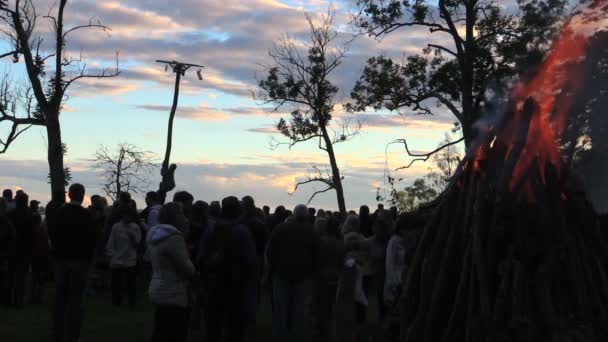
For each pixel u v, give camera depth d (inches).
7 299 532.1
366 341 328.5
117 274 534.0
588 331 246.7
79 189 358.0
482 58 1039.6
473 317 257.0
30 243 529.0
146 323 467.2
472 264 264.5
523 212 255.6
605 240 290.0
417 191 1279.5
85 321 469.7
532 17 870.4
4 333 413.4
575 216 269.9
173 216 310.5
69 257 352.8
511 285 252.8
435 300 273.0
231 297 349.4
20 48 996.6
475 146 287.1
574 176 276.8
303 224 375.2
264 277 450.9
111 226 538.0
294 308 371.6
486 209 265.7
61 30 1004.6
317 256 375.2
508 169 264.5
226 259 347.3
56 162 1009.5
